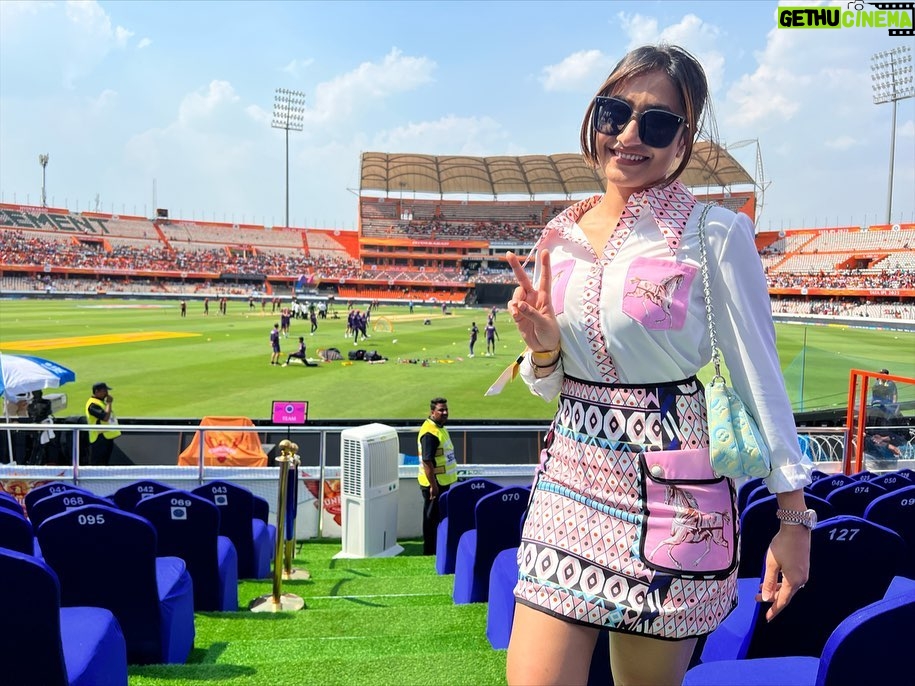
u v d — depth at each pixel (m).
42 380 11.48
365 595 5.80
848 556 2.93
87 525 3.54
